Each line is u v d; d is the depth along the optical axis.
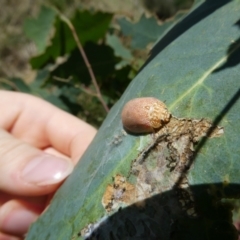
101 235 0.05
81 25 0.10
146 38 0.10
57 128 0.09
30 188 0.08
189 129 0.05
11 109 0.10
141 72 0.06
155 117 0.05
